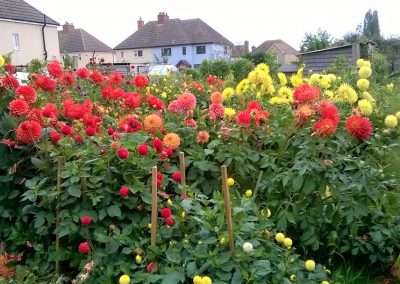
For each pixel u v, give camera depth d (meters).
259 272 1.86
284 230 2.53
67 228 2.25
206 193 2.81
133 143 2.52
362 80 3.50
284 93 3.80
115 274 2.15
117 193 2.34
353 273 2.71
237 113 3.29
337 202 2.63
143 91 5.07
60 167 2.37
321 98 3.22
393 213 2.83
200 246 1.97
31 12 27.30
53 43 28.89
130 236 2.29
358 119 2.65
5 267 2.52
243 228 2.00
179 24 51.78
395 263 2.68
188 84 5.69
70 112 2.94
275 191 2.66
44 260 2.52
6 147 2.67
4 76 2.95
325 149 2.54
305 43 31.39
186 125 3.08
